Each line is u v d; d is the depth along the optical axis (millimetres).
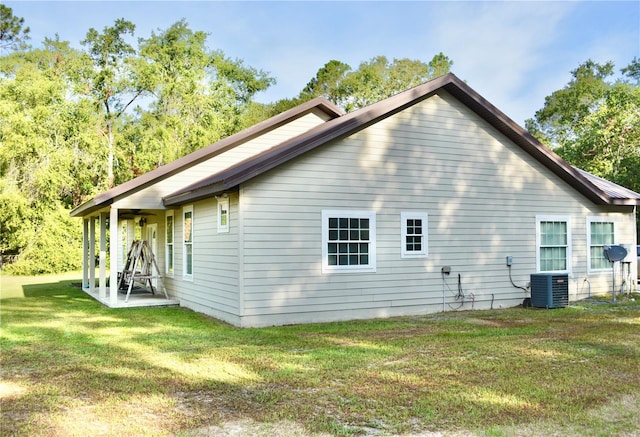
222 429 4699
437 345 8312
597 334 9172
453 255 12523
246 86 40000
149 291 17688
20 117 27969
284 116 14914
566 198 14305
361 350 7980
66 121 30750
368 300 11461
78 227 31000
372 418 4941
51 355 7809
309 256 10859
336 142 11227
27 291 19266
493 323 10703
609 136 31766
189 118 35875
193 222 13188
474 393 5664
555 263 14055
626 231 15516
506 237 13281
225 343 8664
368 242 11516
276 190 10594
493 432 4551
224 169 14180
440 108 12500
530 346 8148
